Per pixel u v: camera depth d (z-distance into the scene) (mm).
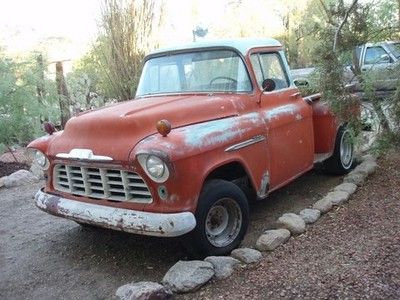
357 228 4422
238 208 4227
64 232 5188
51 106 8859
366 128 5469
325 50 5082
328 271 3637
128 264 4273
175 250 4480
